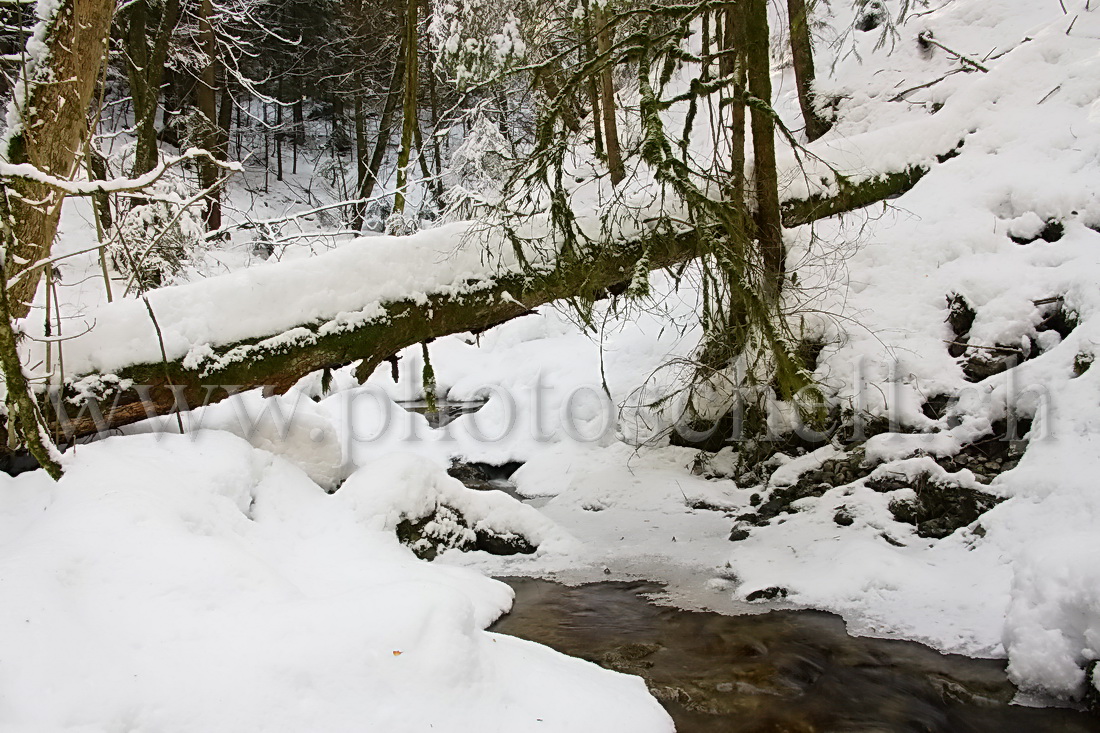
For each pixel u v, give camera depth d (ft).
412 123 35.68
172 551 12.15
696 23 56.44
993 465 19.79
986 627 14.84
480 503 21.86
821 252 26.55
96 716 8.89
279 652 10.23
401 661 10.56
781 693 13.24
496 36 33.65
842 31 47.52
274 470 19.16
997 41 37.29
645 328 35.96
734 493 24.08
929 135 29.07
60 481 14.08
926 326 24.06
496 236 22.72
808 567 18.57
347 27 67.62
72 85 17.34
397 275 21.40
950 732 11.96
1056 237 24.36
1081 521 16.02
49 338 14.24
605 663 14.51
